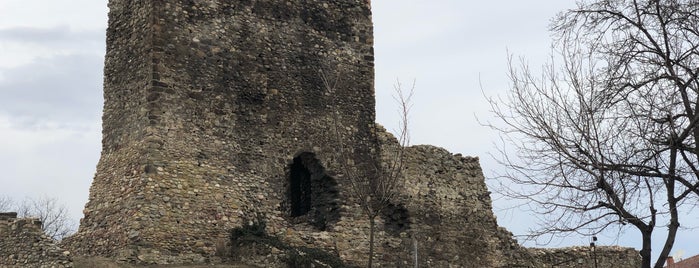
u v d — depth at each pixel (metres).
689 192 16.31
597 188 16.61
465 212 34.94
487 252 35.12
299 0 33.03
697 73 16.86
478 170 35.97
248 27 31.67
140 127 29.38
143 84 29.69
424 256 33.31
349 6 34.09
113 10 31.77
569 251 37.41
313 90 32.62
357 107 33.47
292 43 32.56
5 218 28.25
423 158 34.38
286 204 31.52
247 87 31.23
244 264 28.98
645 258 16.27
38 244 27.28
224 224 29.67
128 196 28.91
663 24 17.09
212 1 31.05
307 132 32.19
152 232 28.30
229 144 30.42
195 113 29.94
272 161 31.23
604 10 17.64
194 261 28.77
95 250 29.50
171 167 29.08
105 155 30.69
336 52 33.44
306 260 29.39
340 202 32.22
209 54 30.62
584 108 16.81
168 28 29.95
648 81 17.06
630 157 16.77
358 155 33.06
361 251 32.12
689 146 16.97
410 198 33.50
